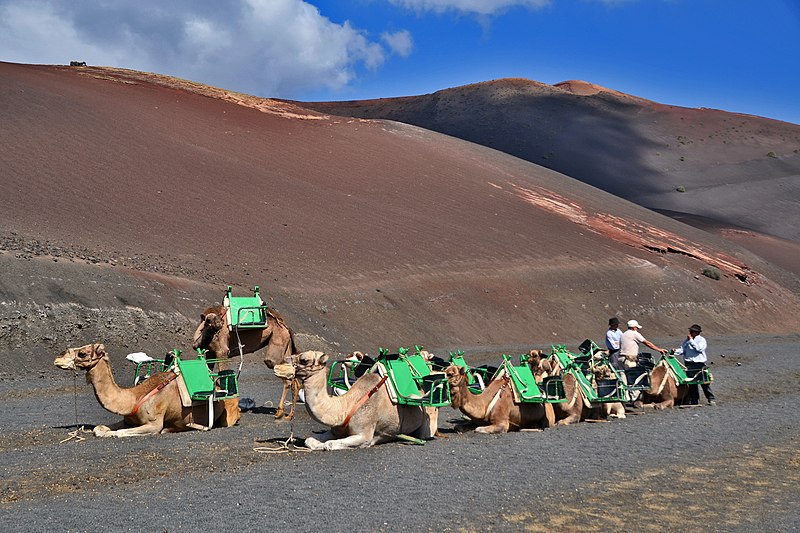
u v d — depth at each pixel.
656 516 7.75
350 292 36.56
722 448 11.44
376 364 11.14
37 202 35.75
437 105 171.75
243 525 7.05
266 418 13.60
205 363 12.48
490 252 51.19
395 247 46.38
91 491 8.24
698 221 104.31
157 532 6.84
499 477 9.09
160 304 26.55
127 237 34.50
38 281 24.44
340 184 57.91
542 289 47.53
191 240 37.06
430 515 7.51
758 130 157.50
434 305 39.38
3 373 19.80
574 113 159.50
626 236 66.69
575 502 8.19
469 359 27.78
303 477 8.87
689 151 142.62
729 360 29.94
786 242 101.12
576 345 39.12
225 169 52.34
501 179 73.31
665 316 52.22
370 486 8.49
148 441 10.99
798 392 19.41
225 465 9.48
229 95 79.62
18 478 8.82
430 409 11.68
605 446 11.27
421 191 62.00
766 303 64.12
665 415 14.89
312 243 42.62
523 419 12.50
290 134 68.81
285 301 31.91
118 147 49.31
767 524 7.50
